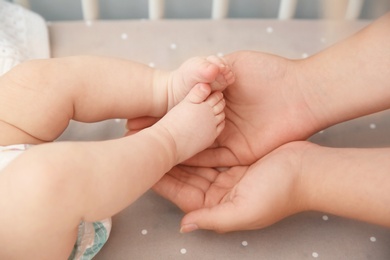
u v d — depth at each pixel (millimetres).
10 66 672
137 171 560
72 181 529
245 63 645
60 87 604
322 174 601
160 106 645
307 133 653
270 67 645
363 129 706
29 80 599
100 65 626
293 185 601
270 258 612
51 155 532
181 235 623
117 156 553
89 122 644
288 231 630
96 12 792
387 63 632
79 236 571
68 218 531
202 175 653
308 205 613
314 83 646
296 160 608
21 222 520
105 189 542
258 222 600
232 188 629
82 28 773
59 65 614
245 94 646
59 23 776
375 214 594
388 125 710
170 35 773
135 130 660
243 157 652
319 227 635
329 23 799
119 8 853
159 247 614
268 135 647
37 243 528
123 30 774
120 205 556
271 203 592
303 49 771
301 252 618
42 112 595
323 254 617
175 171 647
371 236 631
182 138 598
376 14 857
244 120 652
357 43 646
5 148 578
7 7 745
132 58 750
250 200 592
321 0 849
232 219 593
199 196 627
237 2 856
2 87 595
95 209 542
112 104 630
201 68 601
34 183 518
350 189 593
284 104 648
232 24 789
